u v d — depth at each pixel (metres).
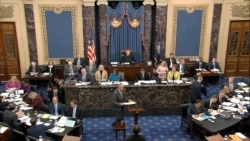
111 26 11.13
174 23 11.43
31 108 7.12
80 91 8.20
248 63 11.97
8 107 7.02
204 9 11.29
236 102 7.57
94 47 10.79
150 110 8.50
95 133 7.32
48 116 6.63
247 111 6.99
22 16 10.90
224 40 11.62
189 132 7.25
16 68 11.49
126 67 10.30
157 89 8.35
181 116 7.90
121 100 7.33
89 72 9.99
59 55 11.59
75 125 6.24
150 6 11.05
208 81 11.23
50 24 11.17
